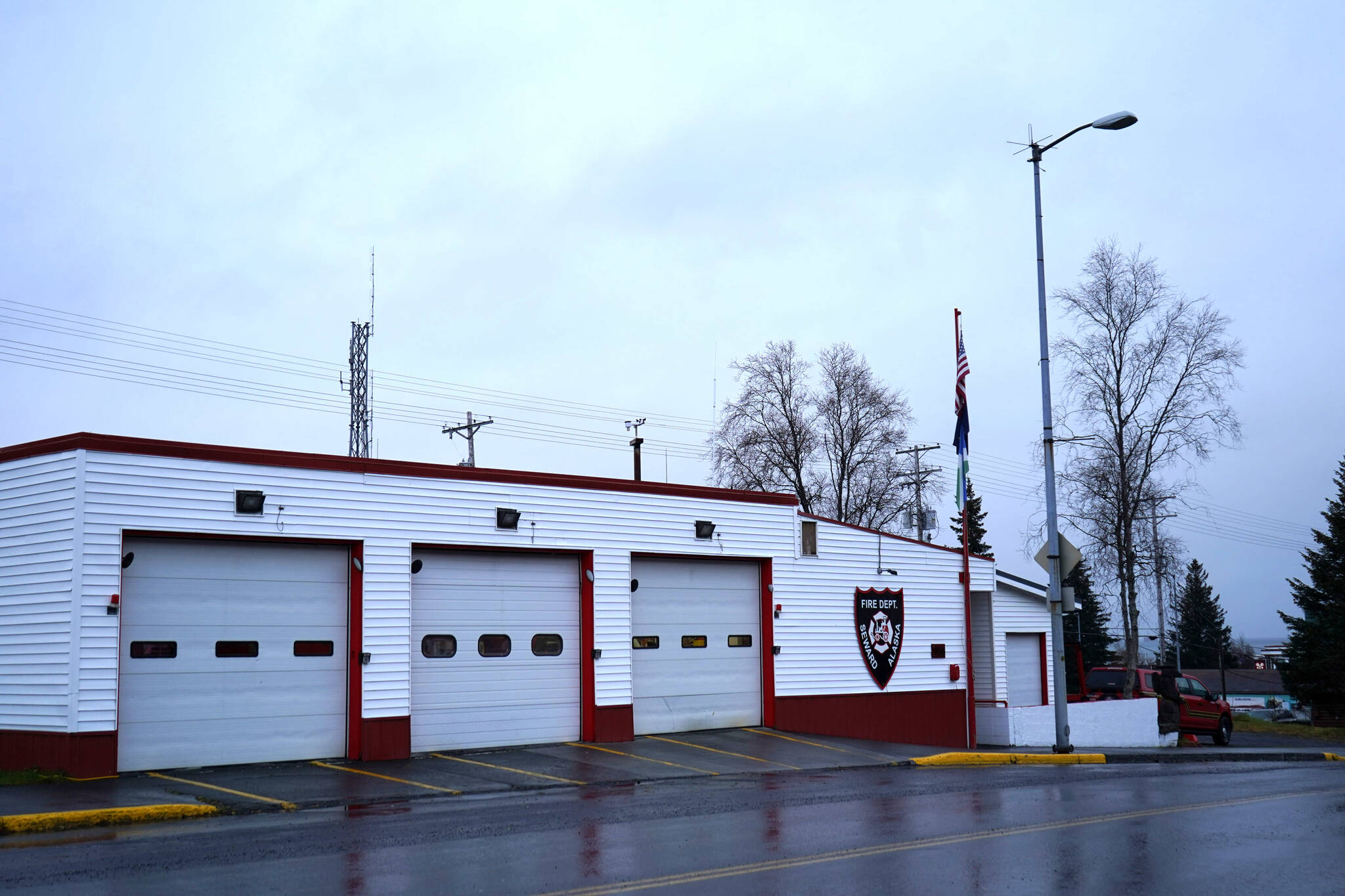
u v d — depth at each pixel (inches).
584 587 840.9
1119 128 877.8
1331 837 433.7
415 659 760.3
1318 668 1937.7
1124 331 1406.3
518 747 795.4
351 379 1801.2
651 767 714.8
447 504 770.8
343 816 509.7
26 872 362.6
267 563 701.9
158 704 653.9
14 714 642.2
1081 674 1237.7
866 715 1007.6
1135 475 1401.3
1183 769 788.6
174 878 350.0
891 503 1971.0
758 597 962.1
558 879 345.4
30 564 645.9
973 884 340.8
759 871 358.3
